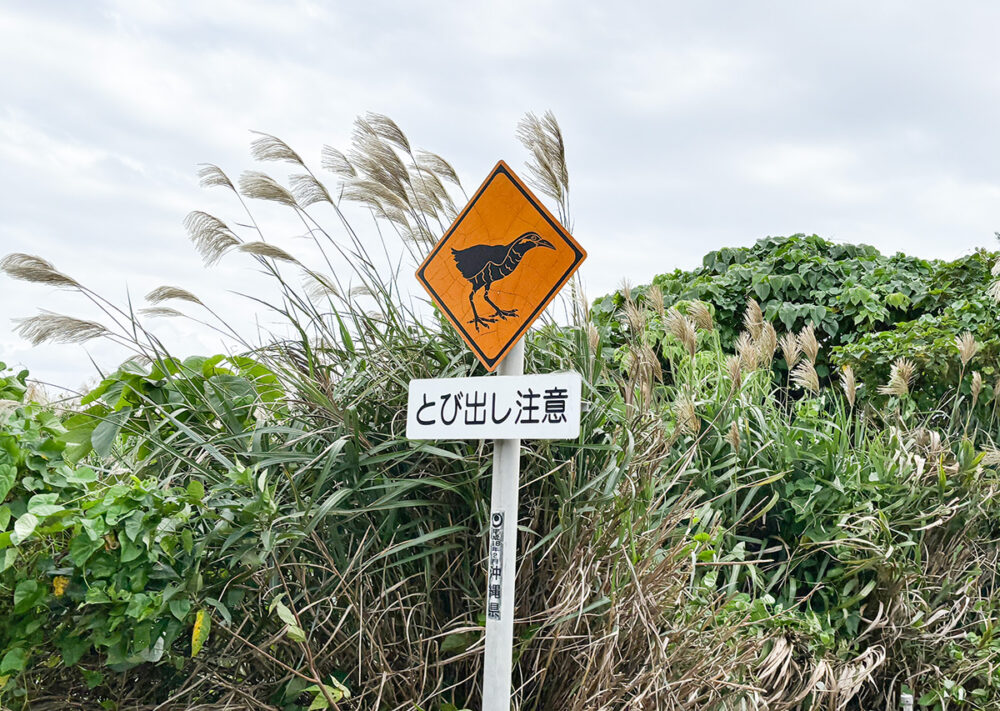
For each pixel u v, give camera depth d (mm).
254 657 2479
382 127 3162
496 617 2193
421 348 2854
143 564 2238
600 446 2643
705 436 3924
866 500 3979
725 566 3410
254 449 2627
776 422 4121
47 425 2498
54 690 2529
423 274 2539
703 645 2715
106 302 2752
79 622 2211
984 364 5352
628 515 2568
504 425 2223
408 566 2607
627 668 2543
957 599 3873
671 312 3898
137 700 2498
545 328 3078
